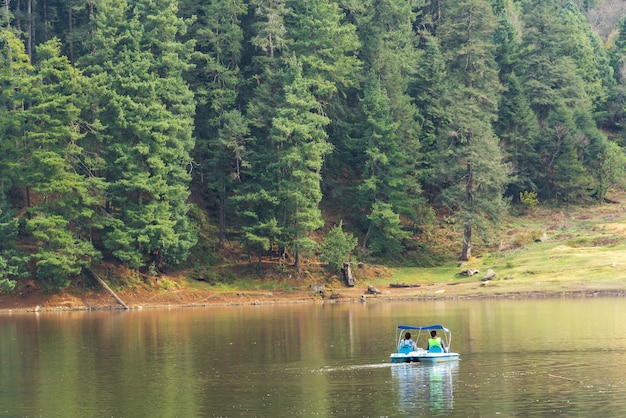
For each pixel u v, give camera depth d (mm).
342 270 102500
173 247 97500
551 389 41094
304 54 110750
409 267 108312
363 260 108000
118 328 71750
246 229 100688
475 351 53156
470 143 108562
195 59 112688
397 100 112500
